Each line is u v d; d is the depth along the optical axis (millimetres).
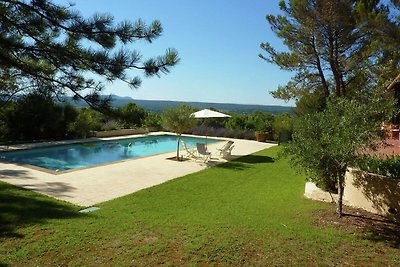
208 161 15047
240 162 14844
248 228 6098
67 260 4672
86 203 8055
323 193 8305
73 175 11250
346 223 6523
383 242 5562
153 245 5234
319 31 16859
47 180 10312
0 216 6289
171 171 12539
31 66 5020
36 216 6496
